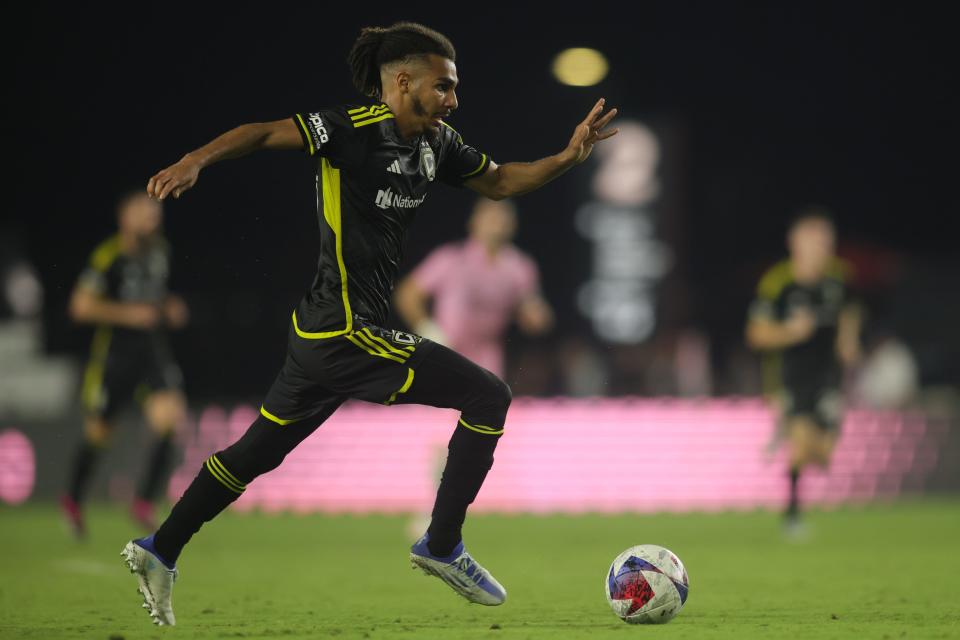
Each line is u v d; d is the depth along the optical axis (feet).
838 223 389.80
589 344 271.49
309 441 199.21
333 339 59.82
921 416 211.61
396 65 61.05
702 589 85.05
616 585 63.72
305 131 58.39
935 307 291.58
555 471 204.23
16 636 60.18
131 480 197.06
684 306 272.51
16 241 244.22
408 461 200.75
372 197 60.08
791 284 139.54
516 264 135.33
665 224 272.92
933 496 211.41
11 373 226.58
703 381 261.85
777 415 143.13
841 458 208.03
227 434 195.42
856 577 93.81
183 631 61.93
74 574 98.07
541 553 118.93
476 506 202.18
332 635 59.82
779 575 95.55
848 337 139.95
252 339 230.68
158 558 61.87
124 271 132.46
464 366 61.93
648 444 206.90
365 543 133.69
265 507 197.16
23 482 198.39
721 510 197.77
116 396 133.08
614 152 274.57
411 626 64.08
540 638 57.82
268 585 90.02
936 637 58.65
